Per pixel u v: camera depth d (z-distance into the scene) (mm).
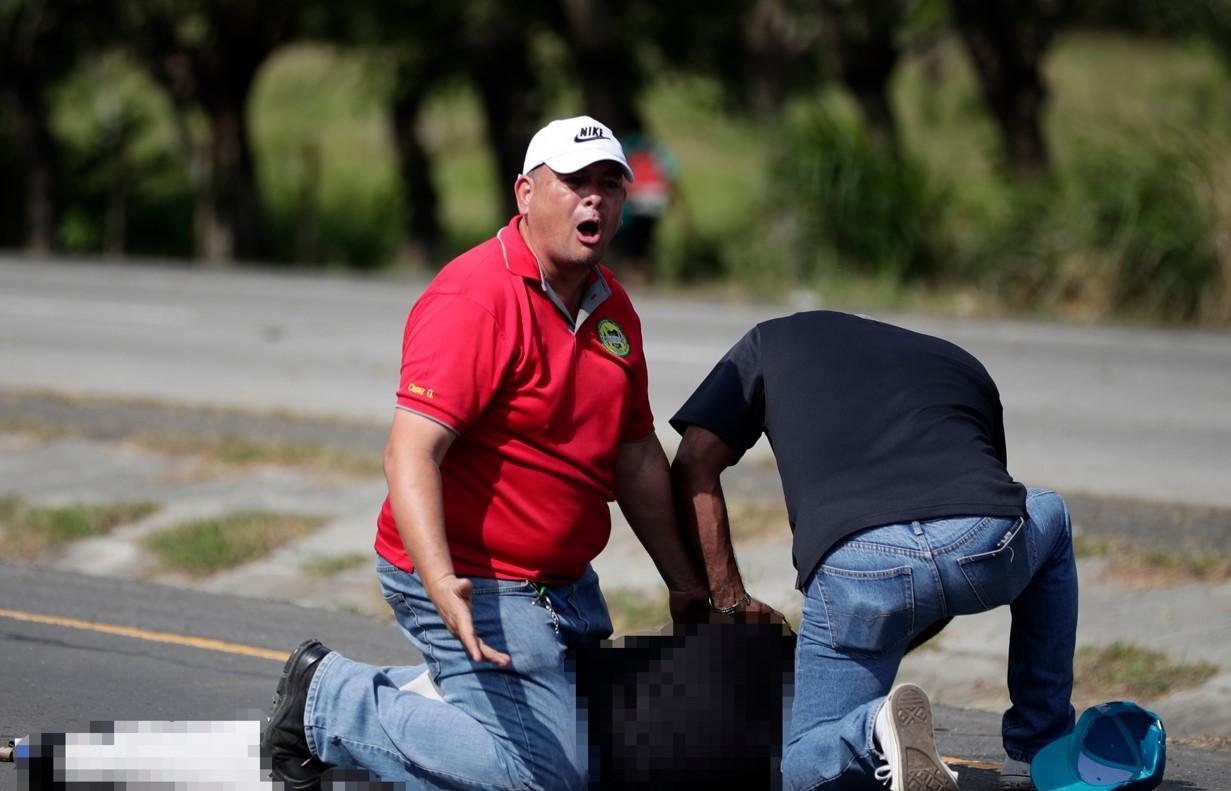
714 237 88625
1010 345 53562
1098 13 84938
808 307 64938
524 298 14750
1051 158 81062
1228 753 19688
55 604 26172
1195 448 37250
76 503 32156
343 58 103625
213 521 30641
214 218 102875
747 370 16203
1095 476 34281
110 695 21375
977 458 15008
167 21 100000
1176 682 22188
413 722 15383
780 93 87312
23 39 101812
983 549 14680
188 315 60562
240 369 47969
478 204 124500
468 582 13883
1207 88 74188
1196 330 59031
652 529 16453
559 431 14984
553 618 15227
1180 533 28734
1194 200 62156
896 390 15375
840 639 15102
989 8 78875
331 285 72250
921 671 23562
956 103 117562
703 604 16625
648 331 56469
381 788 15672
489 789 15172
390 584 15469
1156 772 15719
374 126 147375
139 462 35500
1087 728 16094
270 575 28406
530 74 98062
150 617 25547
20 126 107375
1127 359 50656
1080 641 23891
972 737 20312
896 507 14750
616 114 85500
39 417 39688
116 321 58625
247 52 99438
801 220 71812
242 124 102250
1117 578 26234
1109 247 63281
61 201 108188
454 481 14969
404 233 105688
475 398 14500
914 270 70250
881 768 14602
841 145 72500
